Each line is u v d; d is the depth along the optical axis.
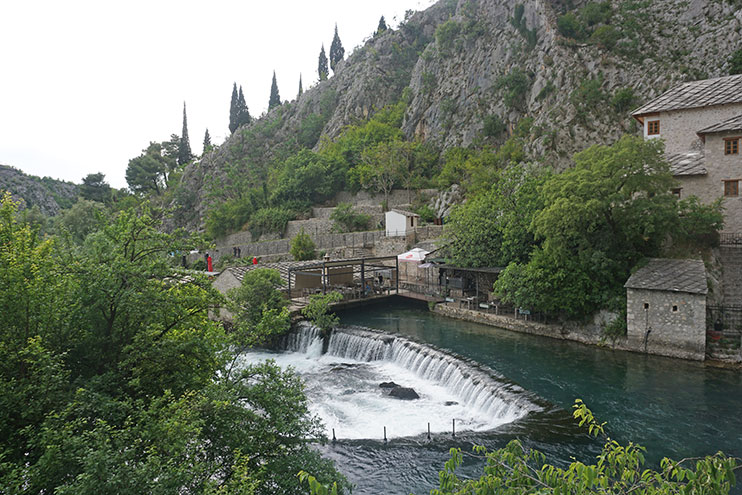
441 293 45.34
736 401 21.86
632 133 65.75
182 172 148.38
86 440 10.22
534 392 23.42
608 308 30.62
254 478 11.90
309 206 95.31
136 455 10.76
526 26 86.25
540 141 68.50
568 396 23.23
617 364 27.17
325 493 5.70
